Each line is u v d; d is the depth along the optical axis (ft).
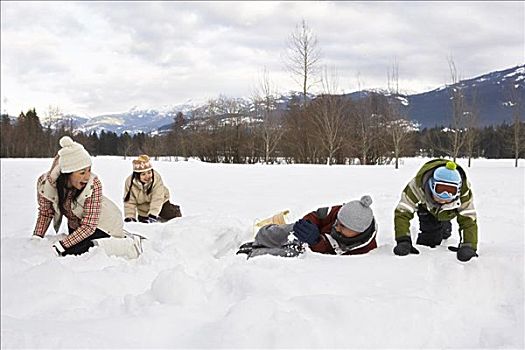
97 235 14.97
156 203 22.95
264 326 8.27
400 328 8.93
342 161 111.34
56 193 15.62
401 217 14.39
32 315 9.62
